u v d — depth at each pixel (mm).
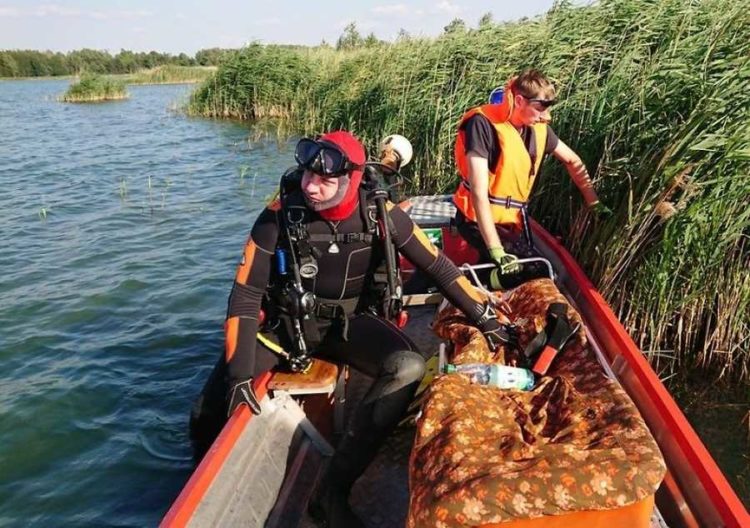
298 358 2672
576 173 4094
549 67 6273
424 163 8703
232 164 12461
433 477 1835
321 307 2676
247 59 19891
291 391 2645
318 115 15023
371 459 2352
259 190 10180
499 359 2641
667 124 4223
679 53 4633
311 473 2619
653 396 2494
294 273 2562
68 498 3348
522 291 3088
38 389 4316
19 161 13312
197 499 2016
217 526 2039
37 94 38406
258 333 2762
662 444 2393
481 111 3650
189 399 4227
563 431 2004
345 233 2564
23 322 5332
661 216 3895
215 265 6691
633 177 4121
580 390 2285
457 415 2029
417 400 2799
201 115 21594
